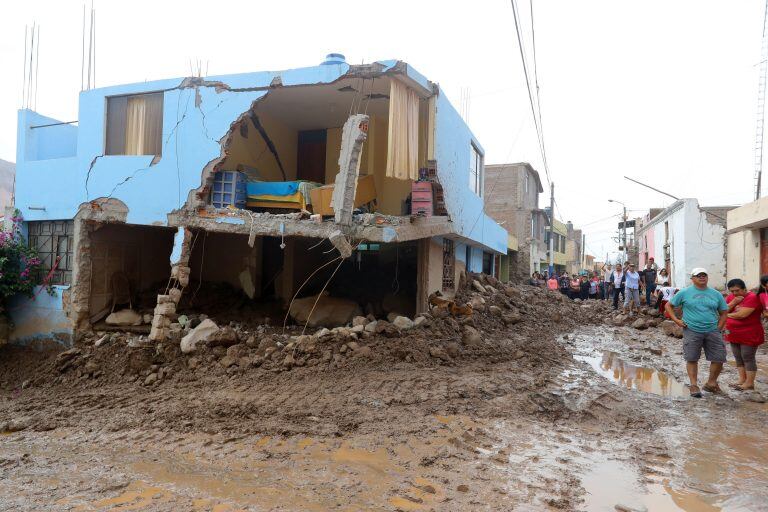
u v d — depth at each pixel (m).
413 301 12.00
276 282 13.06
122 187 10.48
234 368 8.27
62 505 4.07
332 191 9.57
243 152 11.37
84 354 9.52
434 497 4.11
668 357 10.20
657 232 29.55
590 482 4.41
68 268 11.16
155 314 9.42
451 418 6.05
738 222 17.62
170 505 4.04
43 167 11.40
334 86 9.80
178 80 10.16
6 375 10.27
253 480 4.52
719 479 4.50
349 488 4.30
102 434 6.08
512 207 33.50
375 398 6.71
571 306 17.97
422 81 9.74
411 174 9.81
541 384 7.45
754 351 7.54
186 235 9.97
